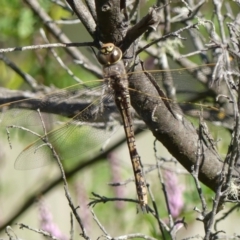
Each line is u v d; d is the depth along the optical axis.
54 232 1.74
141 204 1.65
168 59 1.77
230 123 1.68
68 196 1.63
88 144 1.68
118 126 1.70
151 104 1.65
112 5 1.62
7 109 1.69
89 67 1.76
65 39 1.78
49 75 1.83
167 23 1.72
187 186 1.75
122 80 1.65
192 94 1.68
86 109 1.68
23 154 1.67
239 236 1.64
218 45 1.64
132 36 1.63
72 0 1.64
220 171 1.65
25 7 1.81
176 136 1.65
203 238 1.63
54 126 1.70
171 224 1.65
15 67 1.78
